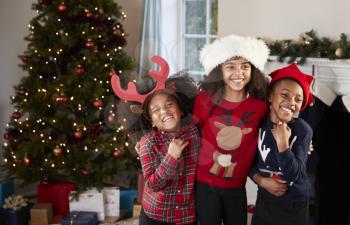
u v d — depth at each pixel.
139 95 2.11
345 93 2.95
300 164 2.04
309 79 2.19
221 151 2.10
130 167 3.51
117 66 3.45
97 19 3.42
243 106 2.09
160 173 2.02
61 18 3.38
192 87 2.13
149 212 2.15
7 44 4.11
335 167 3.20
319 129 3.07
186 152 2.11
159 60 2.09
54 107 3.38
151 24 4.04
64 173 3.51
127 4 4.27
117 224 3.32
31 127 3.41
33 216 3.40
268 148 2.09
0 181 3.68
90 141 3.36
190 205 2.15
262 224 2.21
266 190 2.17
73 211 3.38
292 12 3.19
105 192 3.44
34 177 3.41
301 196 2.12
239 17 3.41
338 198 3.27
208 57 2.12
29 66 3.43
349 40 2.98
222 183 2.13
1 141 4.17
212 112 2.10
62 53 3.39
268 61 3.16
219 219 2.15
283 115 2.04
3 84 4.16
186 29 4.24
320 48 2.95
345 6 2.98
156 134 2.13
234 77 2.04
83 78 3.37
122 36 3.54
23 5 4.07
